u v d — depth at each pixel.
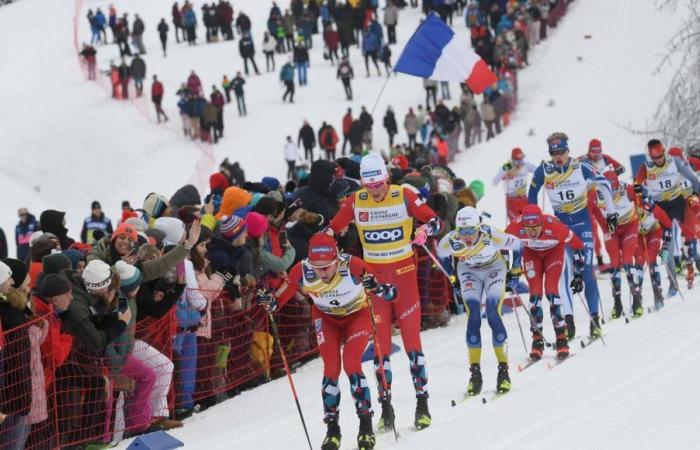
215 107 52.53
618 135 50.72
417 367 13.90
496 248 15.80
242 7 76.12
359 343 12.98
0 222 41.50
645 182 25.00
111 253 15.62
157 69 63.22
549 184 19.56
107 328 14.14
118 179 48.78
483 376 17.17
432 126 49.50
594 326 18.77
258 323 18.41
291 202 21.12
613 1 67.50
